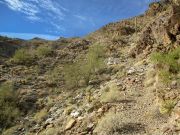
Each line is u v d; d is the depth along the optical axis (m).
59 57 23.64
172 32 14.77
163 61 12.24
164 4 27.12
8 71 20.34
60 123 11.84
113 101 11.69
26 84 17.94
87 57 21.33
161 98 10.12
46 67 21.61
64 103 14.42
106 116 10.17
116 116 9.88
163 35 15.60
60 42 28.50
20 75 19.70
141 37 18.97
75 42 27.30
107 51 22.52
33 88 17.25
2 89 15.95
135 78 13.79
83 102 13.51
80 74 17.14
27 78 18.80
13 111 14.17
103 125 9.62
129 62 18.27
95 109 11.52
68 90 16.39
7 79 18.66
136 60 17.83
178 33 14.49
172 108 9.40
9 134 12.45
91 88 15.34
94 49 22.05
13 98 15.49
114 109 10.69
